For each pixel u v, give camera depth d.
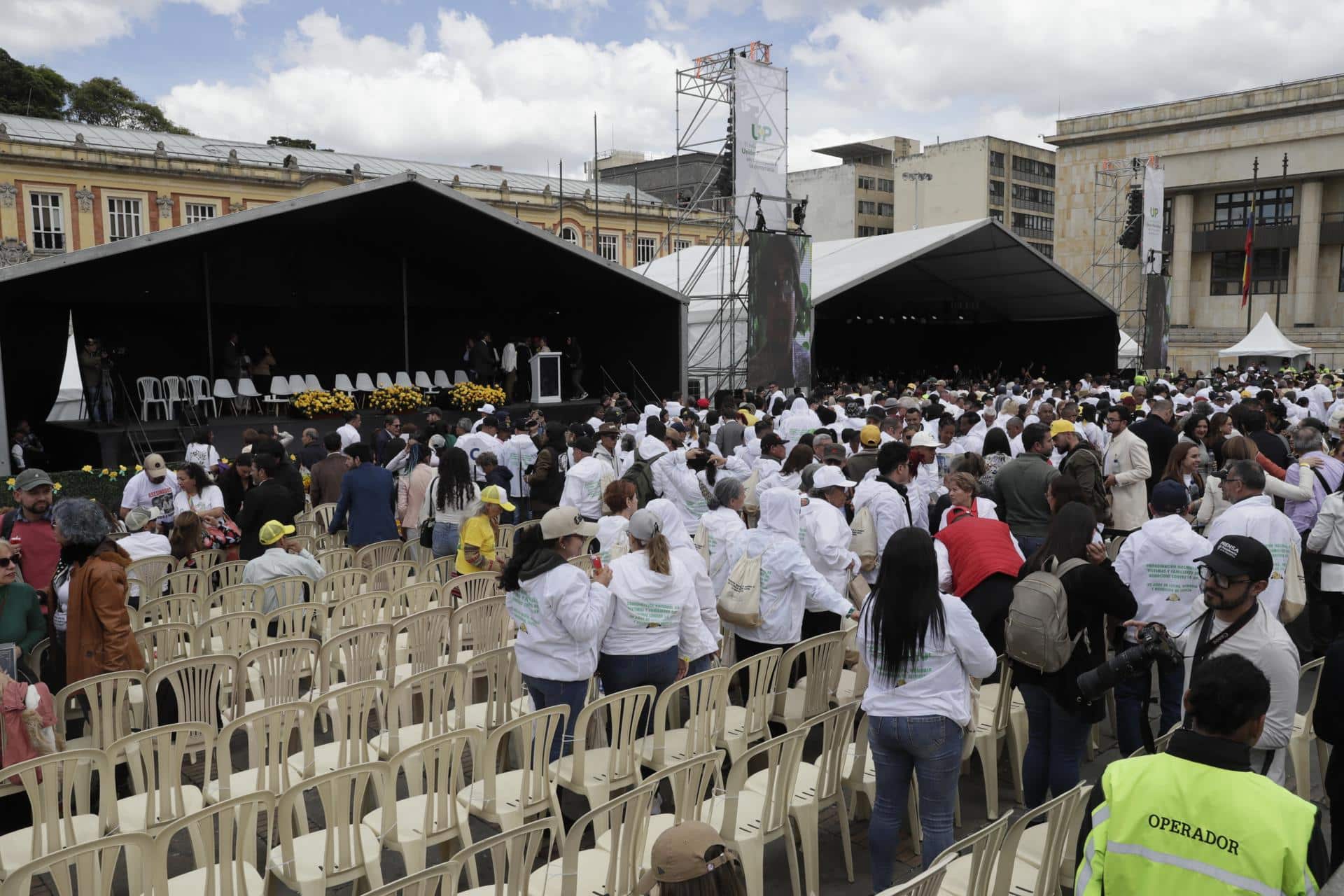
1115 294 54.22
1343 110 47.16
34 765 3.57
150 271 20.48
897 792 3.79
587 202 48.53
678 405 15.79
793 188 84.00
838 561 5.77
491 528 7.20
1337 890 2.41
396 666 5.89
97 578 4.63
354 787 3.73
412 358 25.52
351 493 8.45
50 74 54.59
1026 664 4.11
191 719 4.97
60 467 19.08
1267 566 3.57
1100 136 54.75
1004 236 25.19
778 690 5.12
